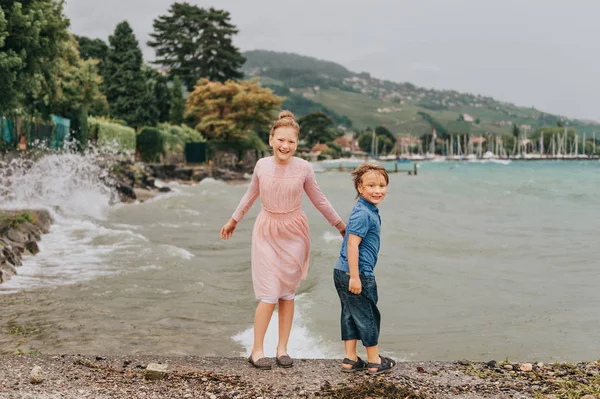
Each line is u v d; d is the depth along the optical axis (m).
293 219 4.45
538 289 9.86
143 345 6.49
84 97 41.09
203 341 6.72
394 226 18.06
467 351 6.46
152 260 11.84
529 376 4.16
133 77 63.16
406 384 3.95
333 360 4.59
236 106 70.00
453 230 17.52
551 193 35.34
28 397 3.49
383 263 11.99
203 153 66.44
